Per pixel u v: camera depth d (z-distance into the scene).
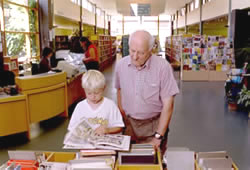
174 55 15.50
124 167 1.62
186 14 20.36
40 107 4.54
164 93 2.11
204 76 10.23
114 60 21.59
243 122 5.15
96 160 1.55
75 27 17.42
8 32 7.96
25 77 4.35
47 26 10.16
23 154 1.72
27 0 9.30
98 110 1.98
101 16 25.38
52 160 1.82
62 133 4.49
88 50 6.77
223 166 1.72
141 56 1.89
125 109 2.27
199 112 5.89
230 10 10.29
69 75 6.18
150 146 1.75
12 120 3.98
